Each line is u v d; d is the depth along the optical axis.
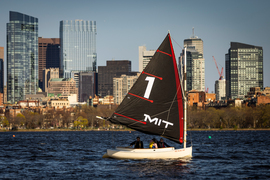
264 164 52.09
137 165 48.66
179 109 50.41
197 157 58.91
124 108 49.09
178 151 52.03
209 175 43.50
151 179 41.59
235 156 61.81
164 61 49.88
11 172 46.44
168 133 50.19
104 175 43.56
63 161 56.28
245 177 42.56
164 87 49.84
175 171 45.28
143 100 49.38
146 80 49.50
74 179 41.84
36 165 52.28
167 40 50.00
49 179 41.97
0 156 64.94
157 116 49.69
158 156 51.38
